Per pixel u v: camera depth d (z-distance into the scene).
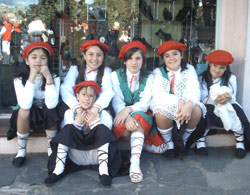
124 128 2.28
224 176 2.19
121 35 3.44
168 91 2.49
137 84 2.52
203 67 3.17
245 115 2.53
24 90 2.16
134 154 2.19
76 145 2.13
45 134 2.52
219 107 2.41
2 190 1.96
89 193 1.95
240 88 2.74
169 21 3.56
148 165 2.36
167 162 2.42
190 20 3.35
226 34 2.84
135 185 2.05
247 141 2.59
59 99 2.46
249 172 2.26
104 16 3.36
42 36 3.14
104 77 2.47
